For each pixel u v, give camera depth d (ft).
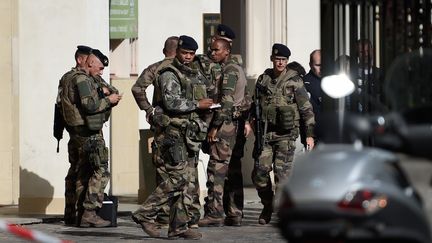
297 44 163.22
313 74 121.39
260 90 114.62
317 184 57.52
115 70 152.66
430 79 65.36
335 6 121.19
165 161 100.22
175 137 99.50
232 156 115.75
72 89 113.09
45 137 123.95
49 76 123.65
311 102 120.37
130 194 151.74
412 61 65.67
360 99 114.62
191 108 99.25
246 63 162.40
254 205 139.03
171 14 146.82
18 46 136.46
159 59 151.33
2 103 138.00
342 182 57.31
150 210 101.55
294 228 57.21
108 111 114.11
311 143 113.29
